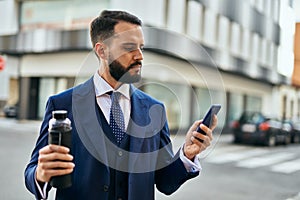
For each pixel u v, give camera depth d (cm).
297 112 2028
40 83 1562
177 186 130
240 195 503
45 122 118
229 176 639
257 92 2044
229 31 1622
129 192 113
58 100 118
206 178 609
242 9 1681
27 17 1584
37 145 117
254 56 1712
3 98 1775
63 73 1453
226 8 1595
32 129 1298
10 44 1557
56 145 96
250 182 596
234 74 1748
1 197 424
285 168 759
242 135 1218
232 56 1628
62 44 1413
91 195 111
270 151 1089
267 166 779
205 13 1435
